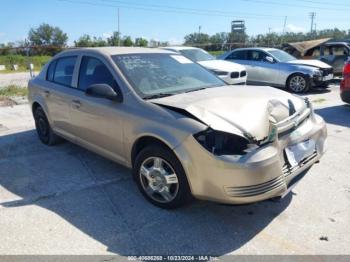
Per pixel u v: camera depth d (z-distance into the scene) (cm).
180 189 325
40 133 568
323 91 1132
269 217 335
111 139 394
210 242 297
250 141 293
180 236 306
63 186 407
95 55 426
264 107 329
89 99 415
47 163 481
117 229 317
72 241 299
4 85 1427
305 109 371
